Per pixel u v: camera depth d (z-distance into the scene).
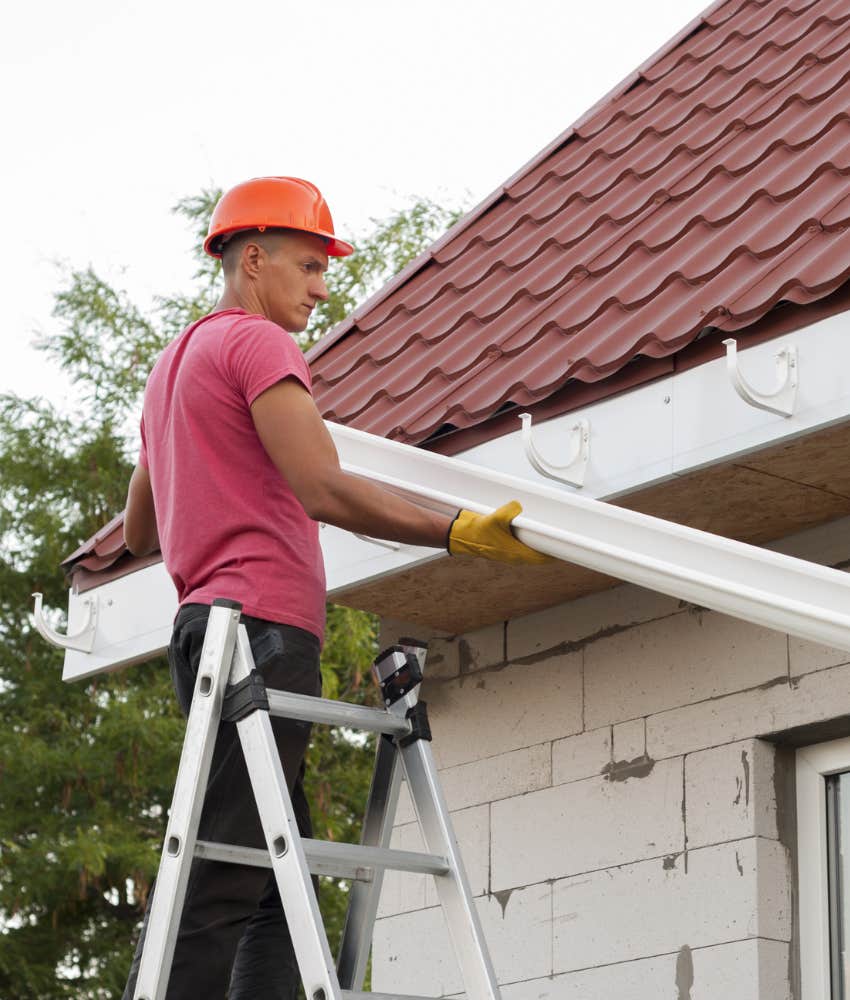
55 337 17.94
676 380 3.95
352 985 3.33
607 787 4.99
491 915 5.18
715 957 4.55
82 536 17.25
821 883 4.54
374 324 6.23
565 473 4.10
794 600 2.92
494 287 5.79
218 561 3.27
